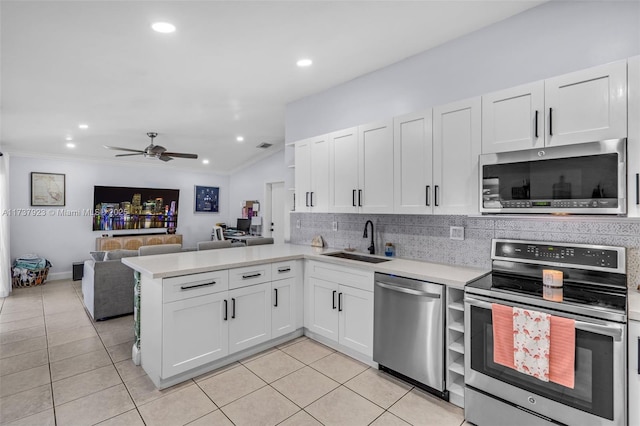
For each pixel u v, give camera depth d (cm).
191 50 264
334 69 314
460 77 259
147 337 254
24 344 317
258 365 270
